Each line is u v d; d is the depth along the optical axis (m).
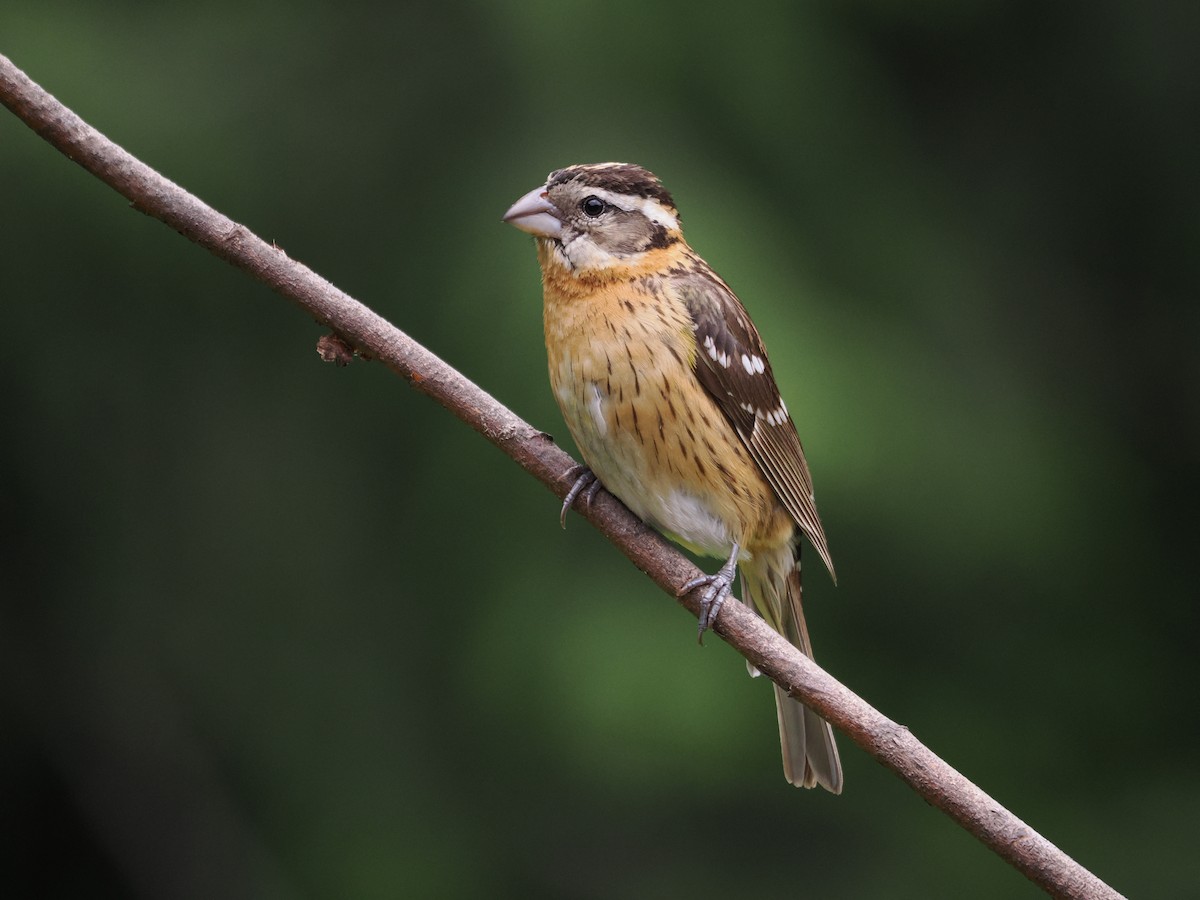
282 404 11.42
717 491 6.98
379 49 11.07
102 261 10.88
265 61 10.99
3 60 5.68
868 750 5.23
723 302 7.07
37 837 11.73
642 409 6.80
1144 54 12.53
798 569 7.70
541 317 9.57
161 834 11.58
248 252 5.84
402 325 10.52
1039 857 4.95
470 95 10.78
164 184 5.80
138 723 11.72
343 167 10.84
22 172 10.39
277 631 11.56
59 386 11.26
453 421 10.43
